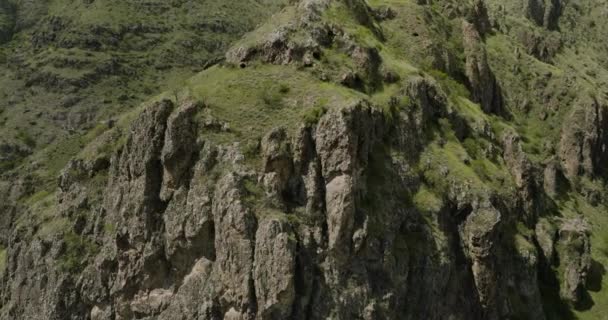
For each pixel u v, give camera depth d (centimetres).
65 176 7812
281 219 6050
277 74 7219
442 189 7456
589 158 13488
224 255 6078
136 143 6762
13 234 8150
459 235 7394
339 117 6397
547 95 14275
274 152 6334
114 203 6994
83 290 6881
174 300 6306
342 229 6212
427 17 10725
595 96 14162
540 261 9456
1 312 7988
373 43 8512
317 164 6412
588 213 12312
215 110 6738
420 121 7856
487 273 7306
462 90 10350
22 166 13475
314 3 8500
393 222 6719
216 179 6369
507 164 9706
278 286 5850
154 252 6525
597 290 9800
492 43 15100
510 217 8462
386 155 7106
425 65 9825
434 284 6800
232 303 6009
